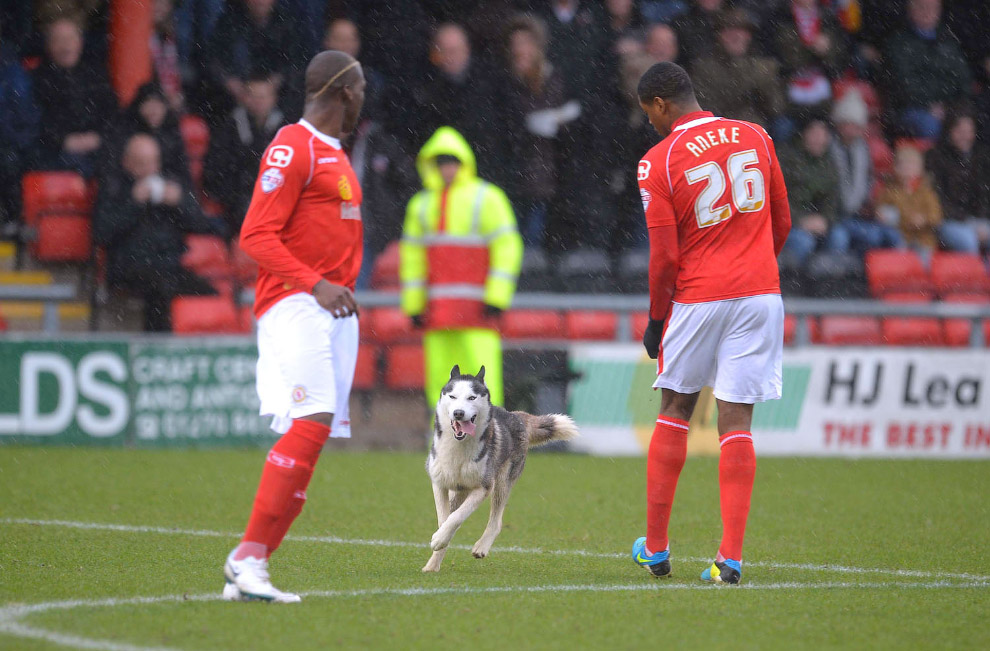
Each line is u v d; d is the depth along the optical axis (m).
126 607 17.56
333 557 23.58
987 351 46.97
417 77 51.56
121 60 52.09
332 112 18.86
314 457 18.36
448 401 22.78
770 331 20.67
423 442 45.22
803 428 45.78
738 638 16.12
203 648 15.05
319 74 18.75
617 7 53.16
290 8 52.22
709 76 51.88
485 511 31.00
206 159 49.72
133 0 51.75
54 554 22.84
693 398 21.45
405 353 45.50
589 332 48.75
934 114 59.50
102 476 35.44
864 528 28.72
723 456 20.89
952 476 40.00
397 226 50.25
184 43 52.97
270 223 18.09
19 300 43.41
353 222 19.11
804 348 45.94
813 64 56.59
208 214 48.00
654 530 21.31
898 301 52.81
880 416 46.25
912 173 56.59
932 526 29.16
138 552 23.31
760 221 20.88
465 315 38.84
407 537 26.56
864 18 60.00
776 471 40.72
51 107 49.97
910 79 59.12
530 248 50.75
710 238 20.69
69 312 48.88
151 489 33.19
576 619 17.19
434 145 38.75
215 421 43.22
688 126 20.97
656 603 18.52
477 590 19.62
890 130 59.62
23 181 50.00
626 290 50.88
